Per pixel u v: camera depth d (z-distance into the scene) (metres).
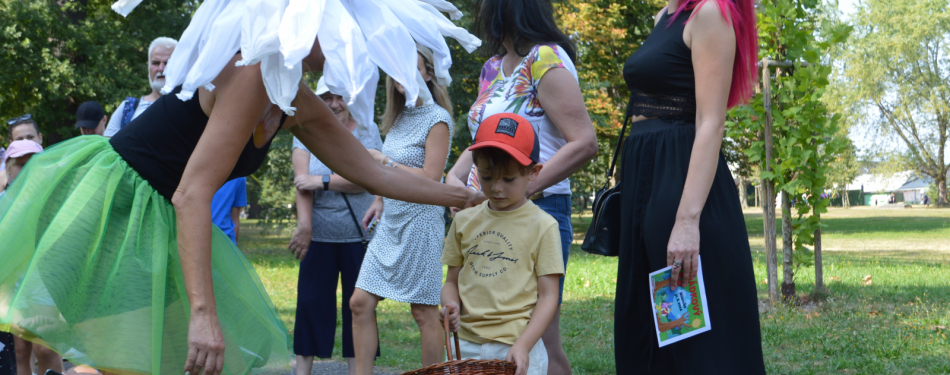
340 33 1.72
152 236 2.01
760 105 6.98
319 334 4.10
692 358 2.33
